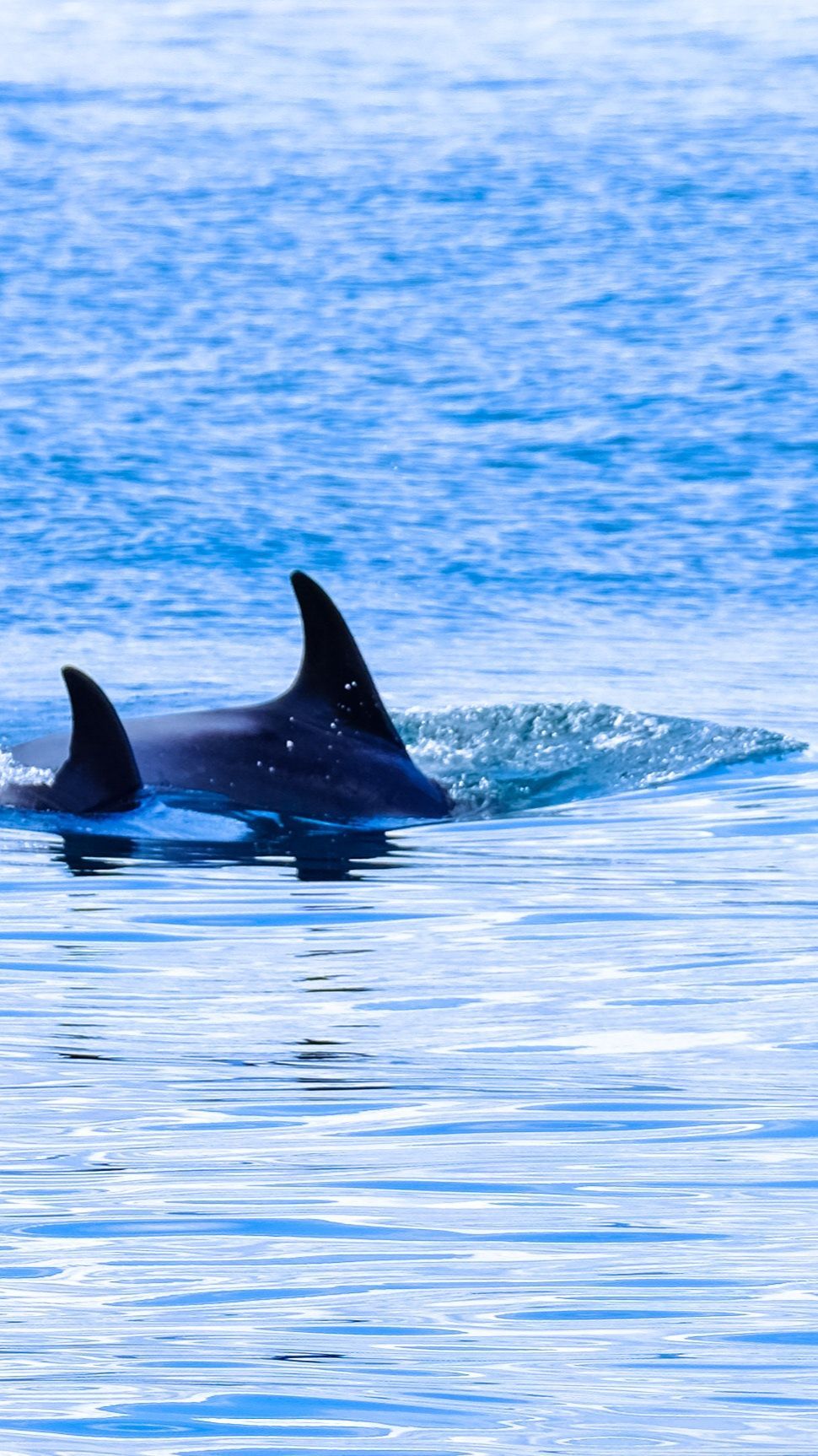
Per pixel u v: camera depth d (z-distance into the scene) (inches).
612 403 5393.7
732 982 1295.5
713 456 4795.8
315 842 1844.2
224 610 3358.8
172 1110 1021.2
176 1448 639.8
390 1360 711.1
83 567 3703.3
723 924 1478.8
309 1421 660.1
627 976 1318.9
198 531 4030.5
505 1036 1165.7
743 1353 713.6
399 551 3870.6
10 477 4547.2
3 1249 823.1
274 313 6678.2
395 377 5772.6
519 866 1727.4
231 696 2672.2
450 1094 1044.5
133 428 5113.2
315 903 1576.0
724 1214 855.7
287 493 4411.9
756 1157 933.8
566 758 2239.2
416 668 2854.3
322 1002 1255.5
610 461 4763.8
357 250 7687.0
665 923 1487.5
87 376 5767.7
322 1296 771.4
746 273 7155.5
